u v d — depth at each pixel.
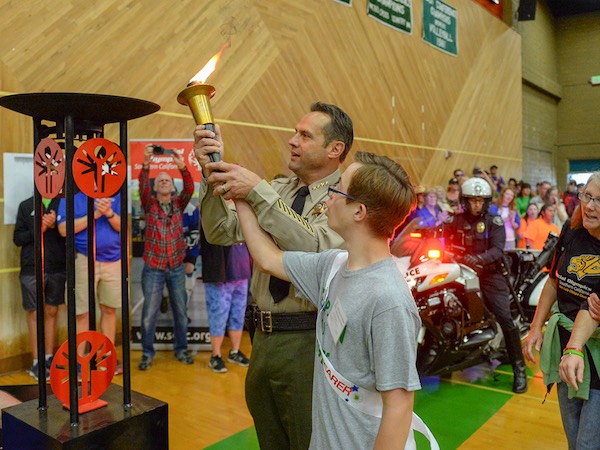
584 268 2.02
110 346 1.62
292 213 1.72
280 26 7.04
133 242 5.17
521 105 14.12
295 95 7.23
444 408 3.82
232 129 6.43
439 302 3.92
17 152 4.60
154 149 5.05
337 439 1.35
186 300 4.94
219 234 1.88
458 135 11.16
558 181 18.05
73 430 1.43
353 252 1.39
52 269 4.32
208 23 6.15
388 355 1.25
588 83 17.48
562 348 2.12
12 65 4.63
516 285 5.13
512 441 3.29
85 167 1.49
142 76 5.54
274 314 1.84
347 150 1.94
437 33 10.38
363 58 8.45
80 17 5.06
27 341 4.65
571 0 17.00
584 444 1.97
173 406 3.75
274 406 1.93
